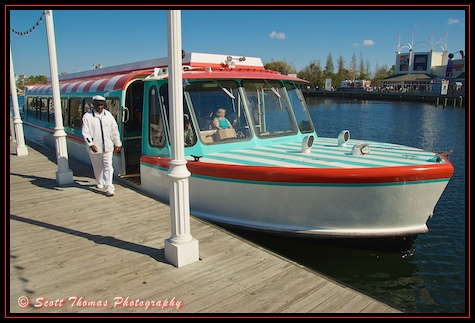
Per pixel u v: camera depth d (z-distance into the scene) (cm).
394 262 619
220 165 614
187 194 471
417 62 9681
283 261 486
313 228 580
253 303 395
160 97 714
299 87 852
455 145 2195
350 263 610
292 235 588
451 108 5400
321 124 3409
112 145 776
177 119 445
